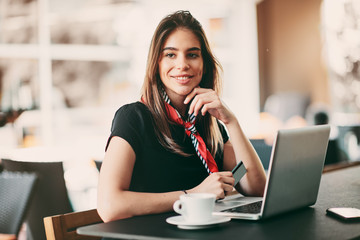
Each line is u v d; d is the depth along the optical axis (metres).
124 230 1.12
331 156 3.38
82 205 3.08
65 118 6.07
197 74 1.62
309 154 1.32
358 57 7.18
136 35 6.64
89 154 3.46
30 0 5.87
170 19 1.62
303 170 1.30
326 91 7.43
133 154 1.45
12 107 5.58
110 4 6.47
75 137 6.07
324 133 1.38
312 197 1.39
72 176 3.27
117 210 1.31
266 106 7.31
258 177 1.59
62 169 2.12
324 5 7.39
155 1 6.74
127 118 1.50
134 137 1.47
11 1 5.75
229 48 7.46
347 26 7.26
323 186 1.83
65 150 3.42
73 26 6.20
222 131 1.81
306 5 7.46
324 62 7.44
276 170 1.18
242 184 1.60
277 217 1.26
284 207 1.25
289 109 6.46
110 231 1.11
